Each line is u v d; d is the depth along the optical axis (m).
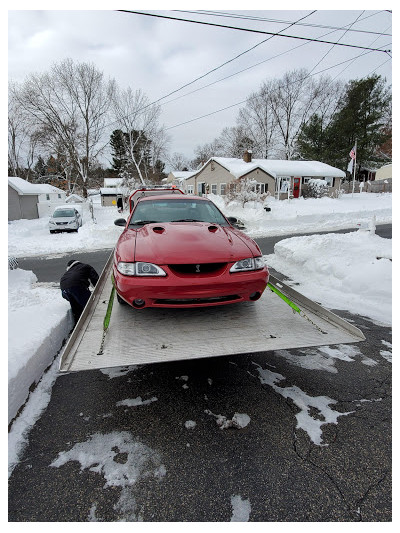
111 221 19.73
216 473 1.88
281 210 18.33
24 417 2.39
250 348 2.25
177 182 43.38
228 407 2.48
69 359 2.11
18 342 3.03
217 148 60.75
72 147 32.09
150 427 2.27
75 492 1.77
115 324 2.63
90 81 31.02
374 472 1.87
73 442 2.14
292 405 2.49
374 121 32.75
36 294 4.72
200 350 2.23
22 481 1.83
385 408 2.45
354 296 4.92
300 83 40.53
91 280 4.11
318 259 6.17
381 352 3.35
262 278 2.59
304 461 1.96
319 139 34.72
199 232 2.93
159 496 1.74
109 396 2.66
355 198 25.31
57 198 30.86
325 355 3.30
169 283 2.36
